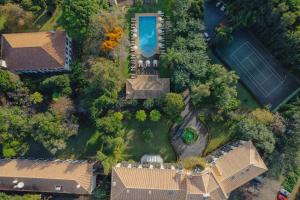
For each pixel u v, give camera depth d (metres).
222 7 74.19
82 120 72.19
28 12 70.88
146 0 74.94
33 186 67.38
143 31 74.81
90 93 69.12
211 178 63.78
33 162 68.44
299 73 71.50
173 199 64.38
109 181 71.81
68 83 69.50
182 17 71.06
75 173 66.50
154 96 70.44
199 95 66.44
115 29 67.00
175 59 68.44
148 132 70.62
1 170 67.38
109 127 66.88
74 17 66.00
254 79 73.38
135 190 63.69
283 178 73.69
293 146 69.00
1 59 69.88
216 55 74.56
